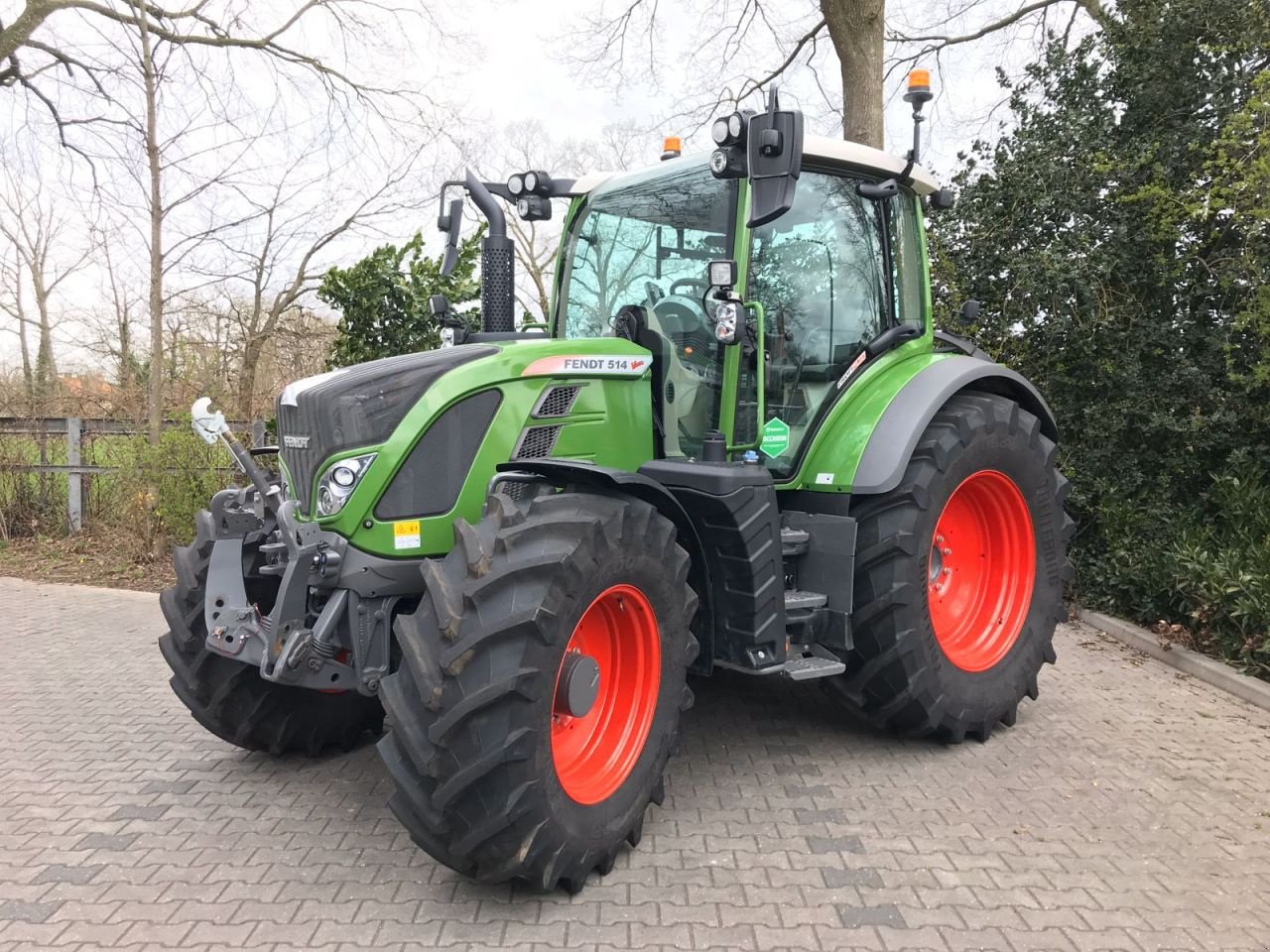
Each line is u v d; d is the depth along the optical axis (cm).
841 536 365
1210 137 598
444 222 399
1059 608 435
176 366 953
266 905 271
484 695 249
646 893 277
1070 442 650
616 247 402
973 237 668
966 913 266
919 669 371
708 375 362
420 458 303
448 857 265
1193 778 360
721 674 498
